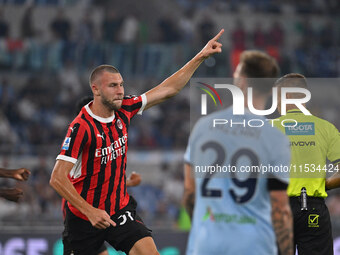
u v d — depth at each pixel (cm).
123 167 1342
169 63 5300
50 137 4591
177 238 2331
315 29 6100
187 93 5003
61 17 5659
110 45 5278
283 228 985
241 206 988
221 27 5984
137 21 5791
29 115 4781
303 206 1303
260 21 6066
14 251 2248
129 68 5262
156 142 4659
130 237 1328
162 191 3375
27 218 2447
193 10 6034
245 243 980
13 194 1386
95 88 1278
